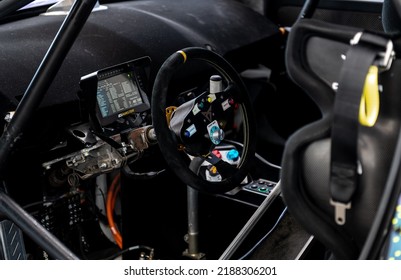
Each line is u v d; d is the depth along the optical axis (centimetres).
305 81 122
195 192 229
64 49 164
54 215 222
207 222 246
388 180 106
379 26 263
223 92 204
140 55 222
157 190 254
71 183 212
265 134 300
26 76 190
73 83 200
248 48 271
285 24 295
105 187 254
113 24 232
